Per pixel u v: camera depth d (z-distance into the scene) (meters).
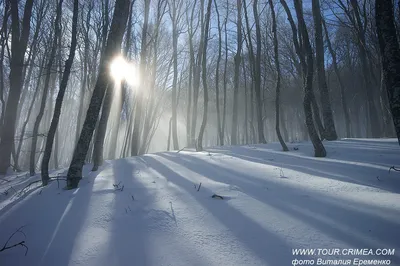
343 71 24.28
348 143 7.83
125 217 2.91
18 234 2.65
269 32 17.55
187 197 3.55
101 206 3.31
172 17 16.31
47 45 11.55
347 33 18.53
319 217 2.64
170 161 7.26
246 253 2.02
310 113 6.48
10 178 8.14
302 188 3.76
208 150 9.98
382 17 3.67
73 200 3.69
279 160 6.31
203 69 10.28
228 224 2.59
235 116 14.95
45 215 3.17
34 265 2.02
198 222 2.68
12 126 9.82
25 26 10.13
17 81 9.98
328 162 5.42
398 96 3.54
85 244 2.30
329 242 2.11
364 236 2.17
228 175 4.95
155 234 2.44
